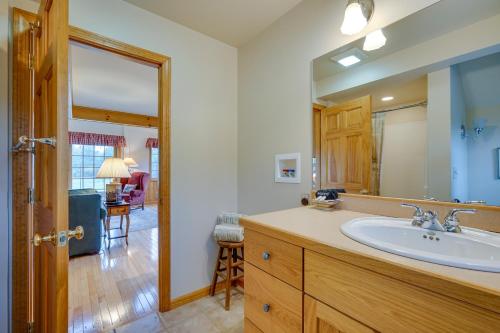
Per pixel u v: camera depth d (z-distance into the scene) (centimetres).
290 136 180
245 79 223
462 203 100
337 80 150
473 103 98
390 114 125
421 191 112
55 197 85
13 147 141
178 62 195
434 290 56
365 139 136
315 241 82
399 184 120
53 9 94
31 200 141
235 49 233
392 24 125
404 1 120
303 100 171
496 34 94
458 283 53
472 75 99
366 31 135
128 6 171
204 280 208
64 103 85
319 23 160
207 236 211
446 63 106
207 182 212
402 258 66
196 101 206
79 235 88
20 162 145
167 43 189
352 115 142
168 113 189
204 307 190
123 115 570
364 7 133
